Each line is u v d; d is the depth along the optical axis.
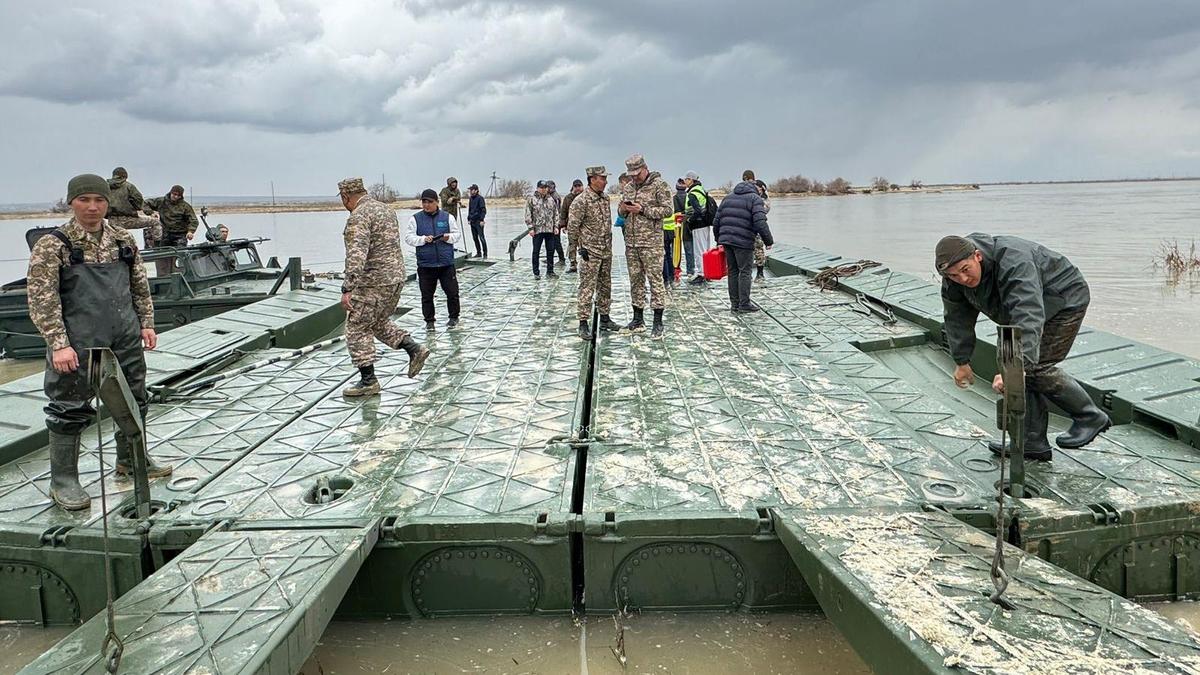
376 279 5.63
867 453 4.28
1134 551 3.49
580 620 3.48
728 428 4.75
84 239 3.79
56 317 3.65
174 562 3.09
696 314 8.87
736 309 8.95
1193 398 4.64
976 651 2.29
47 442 4.82
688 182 11.55
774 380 5.86
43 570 3.54
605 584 3.49
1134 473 3.90
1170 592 3.55
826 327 7.93
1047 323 3.84
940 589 2.68
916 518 3.36
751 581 3.49
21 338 10.45
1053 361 3.91
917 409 5.19
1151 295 12.85
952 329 4.12
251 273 12.42
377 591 3.52
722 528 3.43
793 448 4.38
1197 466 3.99
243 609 2.71
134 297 4.11
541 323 8.54
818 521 3.34
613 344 7.28
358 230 5.52
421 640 3.38
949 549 3.03
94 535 3.48
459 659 3.24
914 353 7.34
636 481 3.91
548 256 12.96
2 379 9.55
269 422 5.13
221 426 5.06
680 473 4.01
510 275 13.30
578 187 12.22
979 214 43.66
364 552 3.29
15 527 3.55
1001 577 2.59
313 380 6.24
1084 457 4.14
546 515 3.52
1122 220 35.38
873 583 2.73
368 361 5.66
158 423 5.14
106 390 3.19
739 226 8.66
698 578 3.50
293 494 3.88
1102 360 5.42
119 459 4.18
